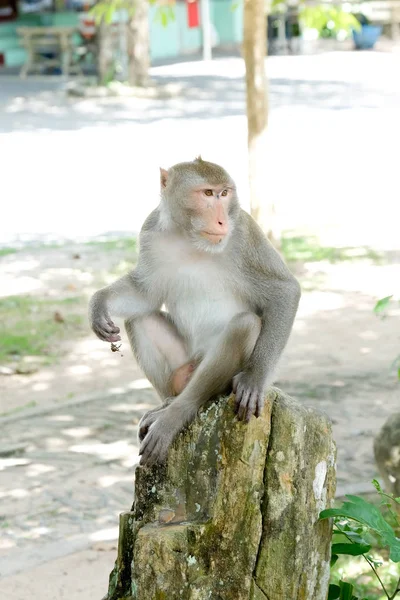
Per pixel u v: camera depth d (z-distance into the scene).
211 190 5.95
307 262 17.64
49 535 8.81
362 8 46.34
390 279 16.56
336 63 43.69
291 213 21.25
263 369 5.56
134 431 11.10
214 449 5.29
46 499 9.50
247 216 6.23
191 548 5.17
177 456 5.42
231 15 50.97
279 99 34.72
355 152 26.59
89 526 8.98
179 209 6.00
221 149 26.19
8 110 33.78
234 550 5.18
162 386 6.37
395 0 50.84
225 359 5.49
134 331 6.33
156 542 5.12
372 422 11.02
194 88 37.34
